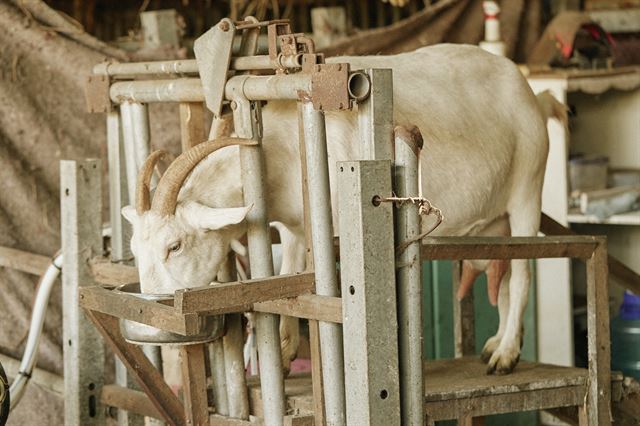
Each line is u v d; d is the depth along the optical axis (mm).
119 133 4875
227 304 3699
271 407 4125
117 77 4883
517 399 4586
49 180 6066
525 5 7672
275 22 3926
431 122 4977
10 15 5922
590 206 6539
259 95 3959
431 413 4363
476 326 6656
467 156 5086
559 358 6691
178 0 9039
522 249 4359
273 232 5324
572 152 7734
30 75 5988
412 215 3648
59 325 6102
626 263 7613
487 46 7051
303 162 3859
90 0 8891
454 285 5992
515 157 5398
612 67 7168
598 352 4672
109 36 9219
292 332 4824
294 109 4555
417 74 5082
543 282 6684
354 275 3561
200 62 4184
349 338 3607
